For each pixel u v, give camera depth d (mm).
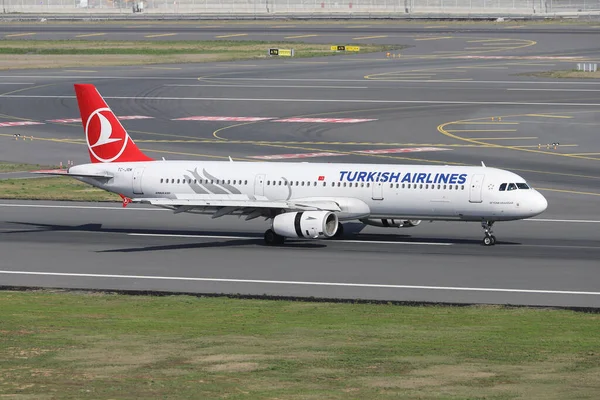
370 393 104500
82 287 184625
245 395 103312
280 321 151750
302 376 113000
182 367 117812
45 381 109938
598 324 149250
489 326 147500
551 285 184000
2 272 198500
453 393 104562
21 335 138375
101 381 109938
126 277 194250
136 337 137375
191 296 175125
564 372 115625
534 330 144125
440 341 135125
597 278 190250
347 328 145500
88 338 136500
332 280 190250
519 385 108562
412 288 182500
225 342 134125
